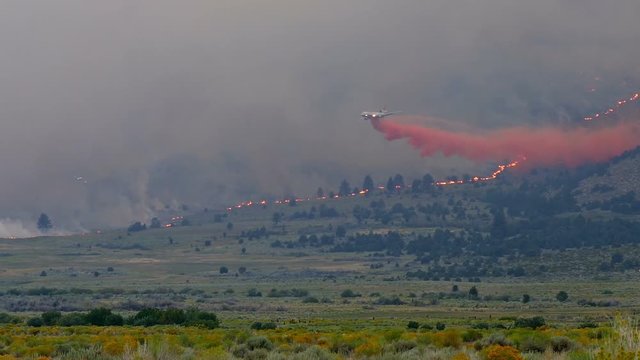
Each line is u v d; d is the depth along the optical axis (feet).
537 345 251.60
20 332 469.16
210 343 302.86
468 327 544.21
